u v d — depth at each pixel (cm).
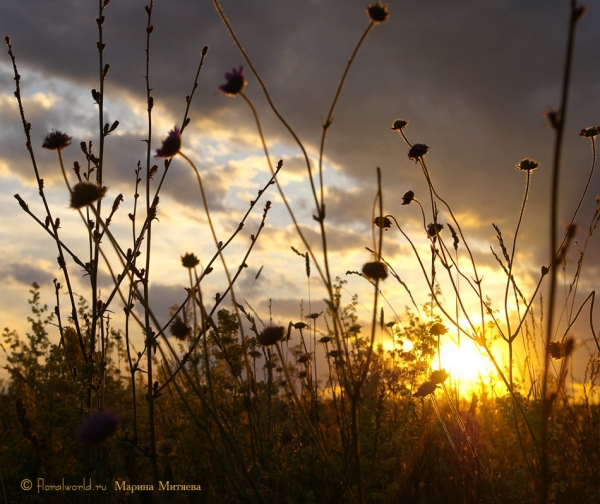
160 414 479
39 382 607
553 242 148
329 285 226
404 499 403
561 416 454
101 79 407
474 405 403
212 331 377
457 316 367
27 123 404
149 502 326
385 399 421
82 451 393
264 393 420
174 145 263
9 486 387
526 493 356
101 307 402
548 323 150
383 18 241
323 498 347
